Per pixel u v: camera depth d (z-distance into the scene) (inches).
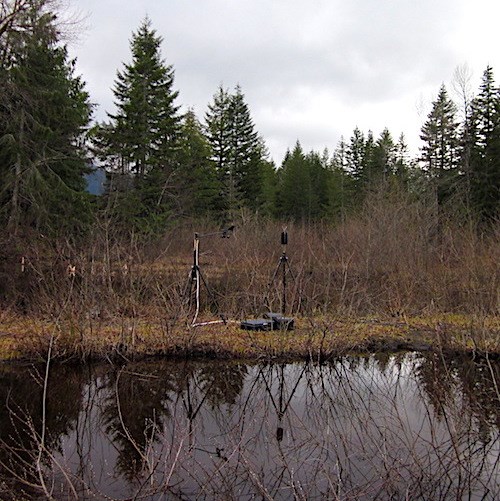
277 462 209.8
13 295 413.1
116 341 368.8
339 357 389.7
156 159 1053.2
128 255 406.3
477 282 442.9
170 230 833.5
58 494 191.2
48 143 712.4
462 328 407.2
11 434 252.8
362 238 614.2
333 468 201.6
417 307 488.4
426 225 635.5
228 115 1561.3
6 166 645.9
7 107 622.8
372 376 326.3
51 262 412.2
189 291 436.1
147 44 1119.0
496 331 395.2
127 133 1031.6
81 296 366.6
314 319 436.5
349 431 235.9
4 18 594.9
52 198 645.9
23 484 199.6
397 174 1815.9
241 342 386.3
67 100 735.7
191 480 197.9
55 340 333.7
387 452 193.5
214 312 454.6
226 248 633.6
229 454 220.2
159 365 366.0
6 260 438.3
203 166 1402.6
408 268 530.6
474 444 201.5
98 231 483.8
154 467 196.5
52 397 305.6
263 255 613.0
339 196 1777.8
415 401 286.0
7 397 299.9
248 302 457.4
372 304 483.8
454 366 366.0
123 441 246.4
